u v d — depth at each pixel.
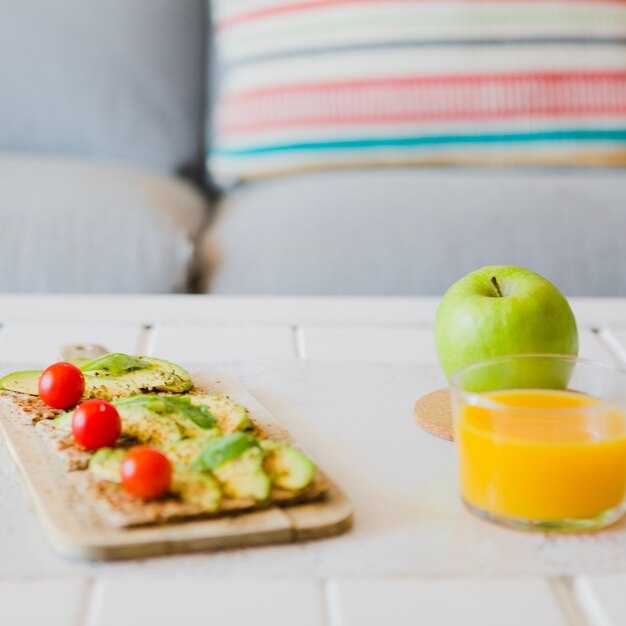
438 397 0.89
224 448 0.73
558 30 1.74
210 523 0.71
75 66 1.83
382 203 1.54
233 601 0.68
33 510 0.74
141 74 1.85
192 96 1.90
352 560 0.70
